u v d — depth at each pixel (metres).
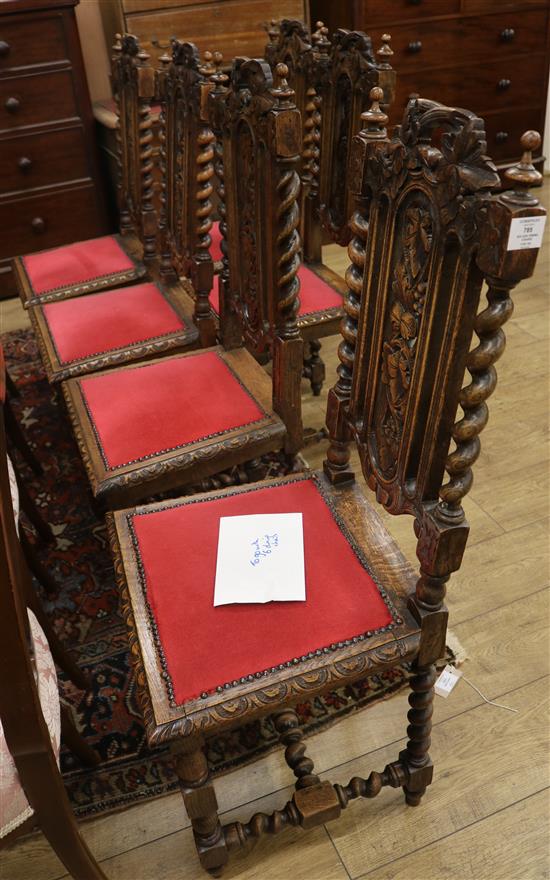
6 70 3.02
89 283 2.40
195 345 2.02
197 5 3.07
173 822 1.43
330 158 2.12
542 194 4.11
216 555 1.27
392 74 1.83
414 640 1.15
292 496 1.40
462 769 1.48
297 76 2.22
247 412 1.66
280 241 1.42
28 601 1.38
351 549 1.27
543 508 2.11
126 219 2.67
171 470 1.55
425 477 1.07
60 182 3.35
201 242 1.86
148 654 1.12
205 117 1.67
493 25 3.74
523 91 4.03
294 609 1.17
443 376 0.98
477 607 1.81
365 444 1.27
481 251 0.83
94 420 1.67
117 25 3.15
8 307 3.44
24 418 2.65
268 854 1.37
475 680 1.64
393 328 1.09
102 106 3.35
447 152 0.89
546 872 1.32
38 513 2.01
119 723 1.60
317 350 2.51
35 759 1.02
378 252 1.10
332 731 1.56
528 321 3.04
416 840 1.38
